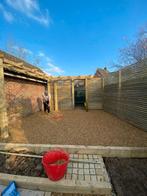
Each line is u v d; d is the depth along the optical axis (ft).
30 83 28.60
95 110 33.53
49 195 7.70
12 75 21.01
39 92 33.32
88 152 11.56
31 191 7.99
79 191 7.79
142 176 8.82
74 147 11.72
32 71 25.29
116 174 9.04
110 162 10.51
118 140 13.44
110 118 23.73
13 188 7.61
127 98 19.72
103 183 7.89
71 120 22.86
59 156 9.25
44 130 17.30
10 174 8.86
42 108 34.86
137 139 13.61
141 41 44.45
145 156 11.11
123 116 21.42
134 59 46.14
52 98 35.70
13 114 22.34
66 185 7.82
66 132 16.37
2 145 12.50
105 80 30.99
